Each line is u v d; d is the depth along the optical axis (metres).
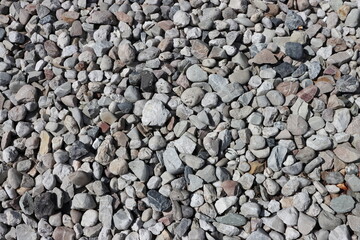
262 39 1.27
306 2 1.29
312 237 1.12
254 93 1.22
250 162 1.17
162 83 1.22
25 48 1.29
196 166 1.16
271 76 1.22
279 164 1.16
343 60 1.23
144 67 1.25
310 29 1.27
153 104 1.19
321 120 1.18
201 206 1.15
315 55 1.25
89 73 1.25
